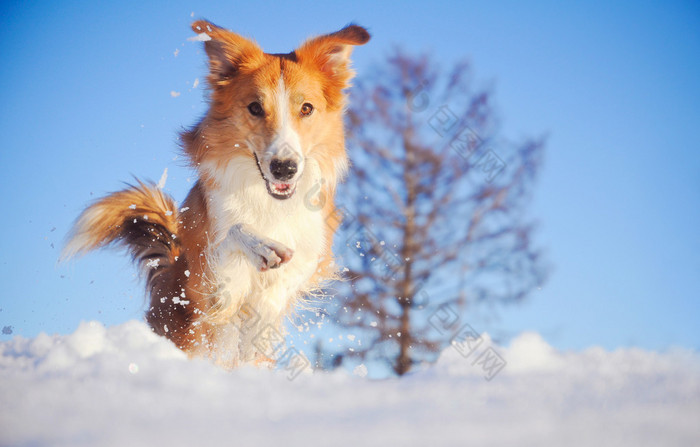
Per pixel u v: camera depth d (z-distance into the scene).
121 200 5.73
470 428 2.08
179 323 5.35
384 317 9.89
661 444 1.91
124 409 2.44
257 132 4.92
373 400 2.61
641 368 3.26
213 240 5.00
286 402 2.58
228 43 5.13
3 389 2.77
